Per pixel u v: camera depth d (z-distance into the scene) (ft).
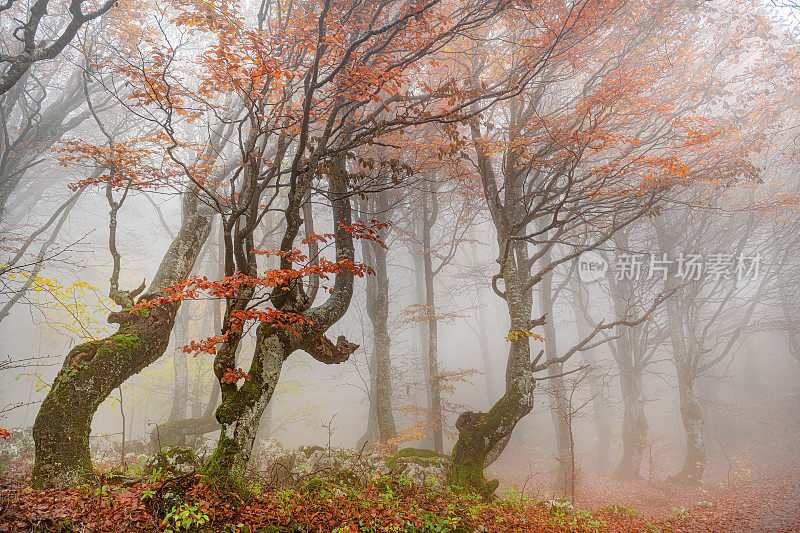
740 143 41.24
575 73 37.29
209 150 42.19
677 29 38.45
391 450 44.27
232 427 21.79
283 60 26.50
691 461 50.57
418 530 20.70
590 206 35.55
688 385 53.11
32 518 15.89
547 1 31.04
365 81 23.15
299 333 25.48
